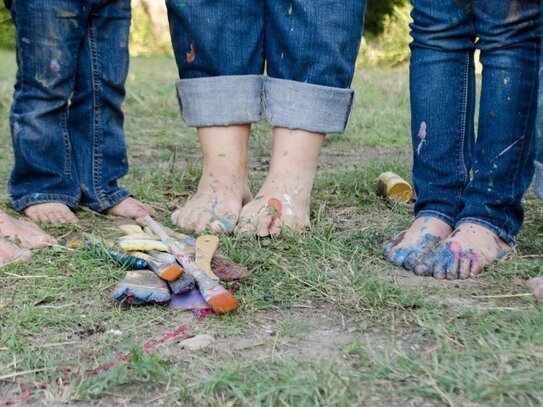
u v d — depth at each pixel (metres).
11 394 1.37
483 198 2.03
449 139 2.09
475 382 1.34
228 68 2.34
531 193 2.79
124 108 5.23
